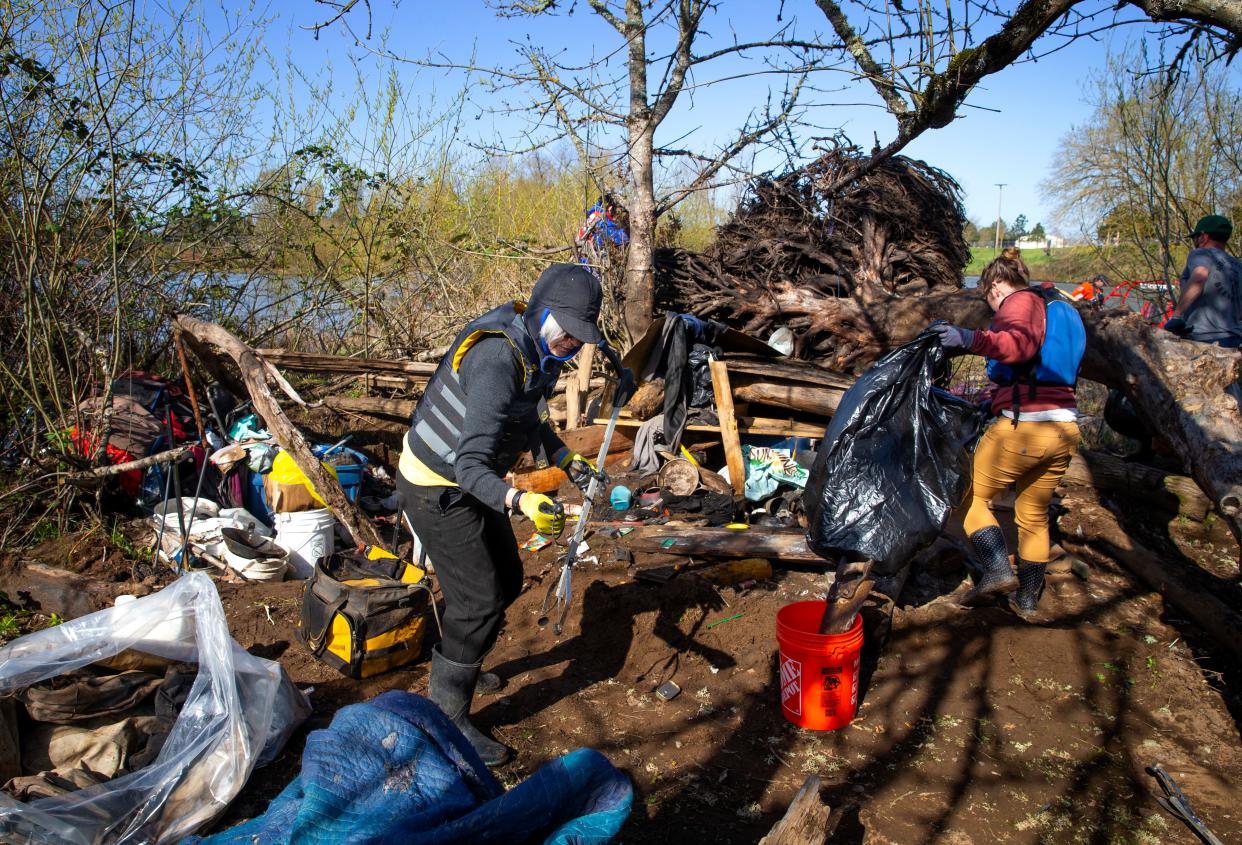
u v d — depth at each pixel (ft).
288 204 24.86
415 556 16.15
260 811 9.39
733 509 17.76
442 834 6.22
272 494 16.29
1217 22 10.98
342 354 27.76
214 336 16.44
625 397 11.84
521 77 23.77
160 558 16.05
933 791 10.38
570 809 6.95
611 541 16.40
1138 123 27.25
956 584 15.20
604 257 25.59
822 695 11.32
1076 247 39.91
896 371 12.65
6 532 16.31
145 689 9.97
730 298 24.56
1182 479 18.21
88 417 17.69
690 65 23.95
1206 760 11.04
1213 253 18.38
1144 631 14.23
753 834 9.59
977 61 15.40
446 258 29.04
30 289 16.94
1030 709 12.05
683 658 12.98
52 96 17.92
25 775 9.05
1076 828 9.78
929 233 24.90
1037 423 13.30
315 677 12.37
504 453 10.37
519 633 13.73
